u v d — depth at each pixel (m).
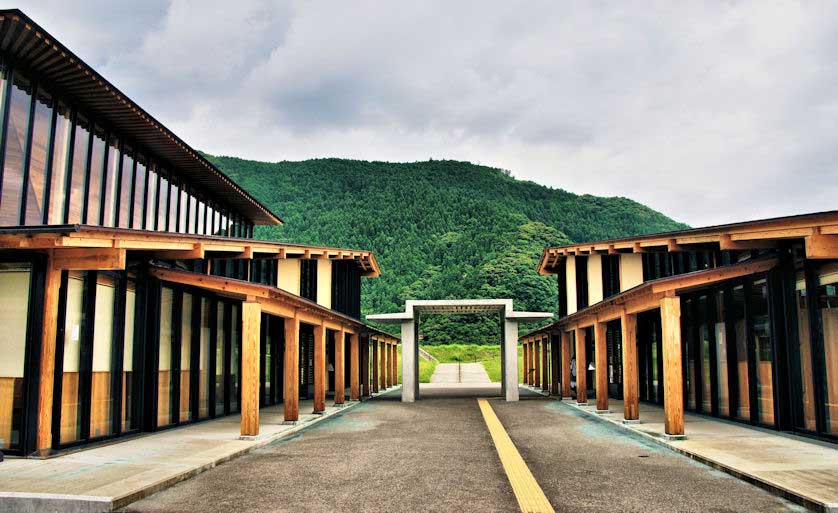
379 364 27.47
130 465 7.75
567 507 6.04
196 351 12.63
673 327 10.00
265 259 18.59
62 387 8.73
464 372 40.97
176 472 7.32
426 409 16.52
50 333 8.37
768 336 10.69
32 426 8.17
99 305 9.75
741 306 11.86
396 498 6.43
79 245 7.91
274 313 11.59
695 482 7.07
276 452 9.34
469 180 127.62
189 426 11.98
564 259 22.38
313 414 14.55
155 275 10.97
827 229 8.52
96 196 11.50
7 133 8.95
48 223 9.91
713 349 12.92
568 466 8.12
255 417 10.26
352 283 24.72
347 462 8.49
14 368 8.25
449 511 5.91
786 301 10.25
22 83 9.34
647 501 6.25
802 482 6.61
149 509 6.02
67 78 9.88
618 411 14.80
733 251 12.73
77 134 10.84
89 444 9.27
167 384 11.52
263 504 6.20
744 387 11.72
